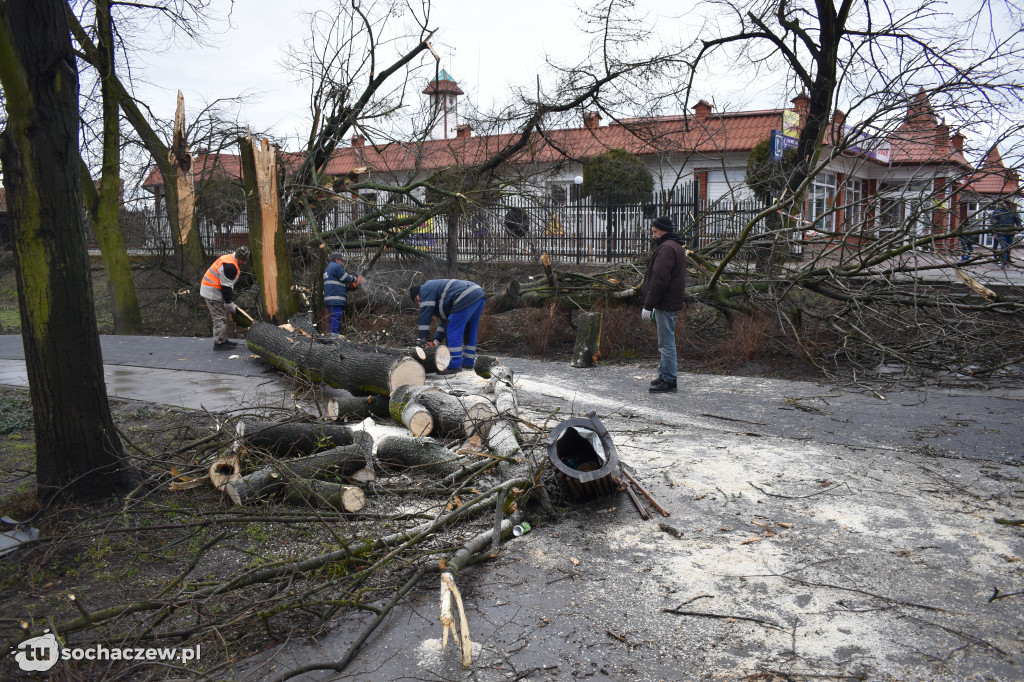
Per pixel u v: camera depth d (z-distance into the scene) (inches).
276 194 423.8
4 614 127.6
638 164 687.1
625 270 461.1
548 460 176.6
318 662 113.0
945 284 368.2
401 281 515.2
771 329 388.2
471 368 352.8
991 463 201.3
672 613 124.6
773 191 450.6
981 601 125.4
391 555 136.6
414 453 195.9
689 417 260.4
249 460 186.9
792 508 170.4
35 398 173.6
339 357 277.6
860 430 237.6
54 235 169.0
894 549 146.6
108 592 136.3
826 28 517.3
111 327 572.1
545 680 106.7
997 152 330.3
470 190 547.2
